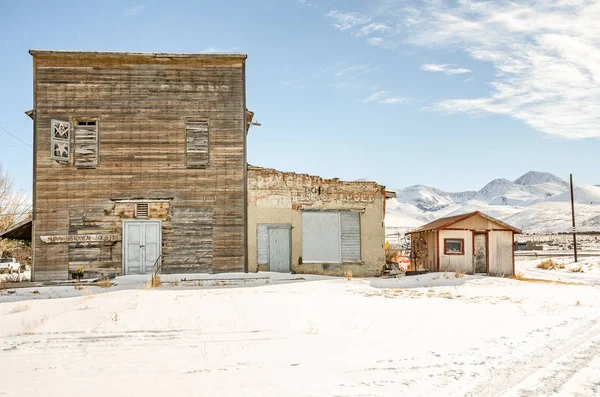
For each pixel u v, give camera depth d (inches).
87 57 988.6
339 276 1046.4
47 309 589.0
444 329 494.0
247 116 1079.6
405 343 430.3
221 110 1013.2
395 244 2591.0
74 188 971.3
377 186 1082.7
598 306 677.9
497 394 294.4
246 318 518.3
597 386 311.4
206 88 1013.8
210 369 343.3
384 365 358.0
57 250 956.6
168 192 987.3
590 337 463.5
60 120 962.1
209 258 986.1
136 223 976.9
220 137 1009.5
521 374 338.0
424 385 309.7
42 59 986.1
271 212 1024.9
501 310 626.5
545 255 2628.0
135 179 983.0
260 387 301.4
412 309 610.2
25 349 399.2
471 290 863.1
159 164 990.4
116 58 995.3
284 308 582.6
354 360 370.6
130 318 510.6
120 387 301.3
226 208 999.6
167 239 979.3
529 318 567.8
